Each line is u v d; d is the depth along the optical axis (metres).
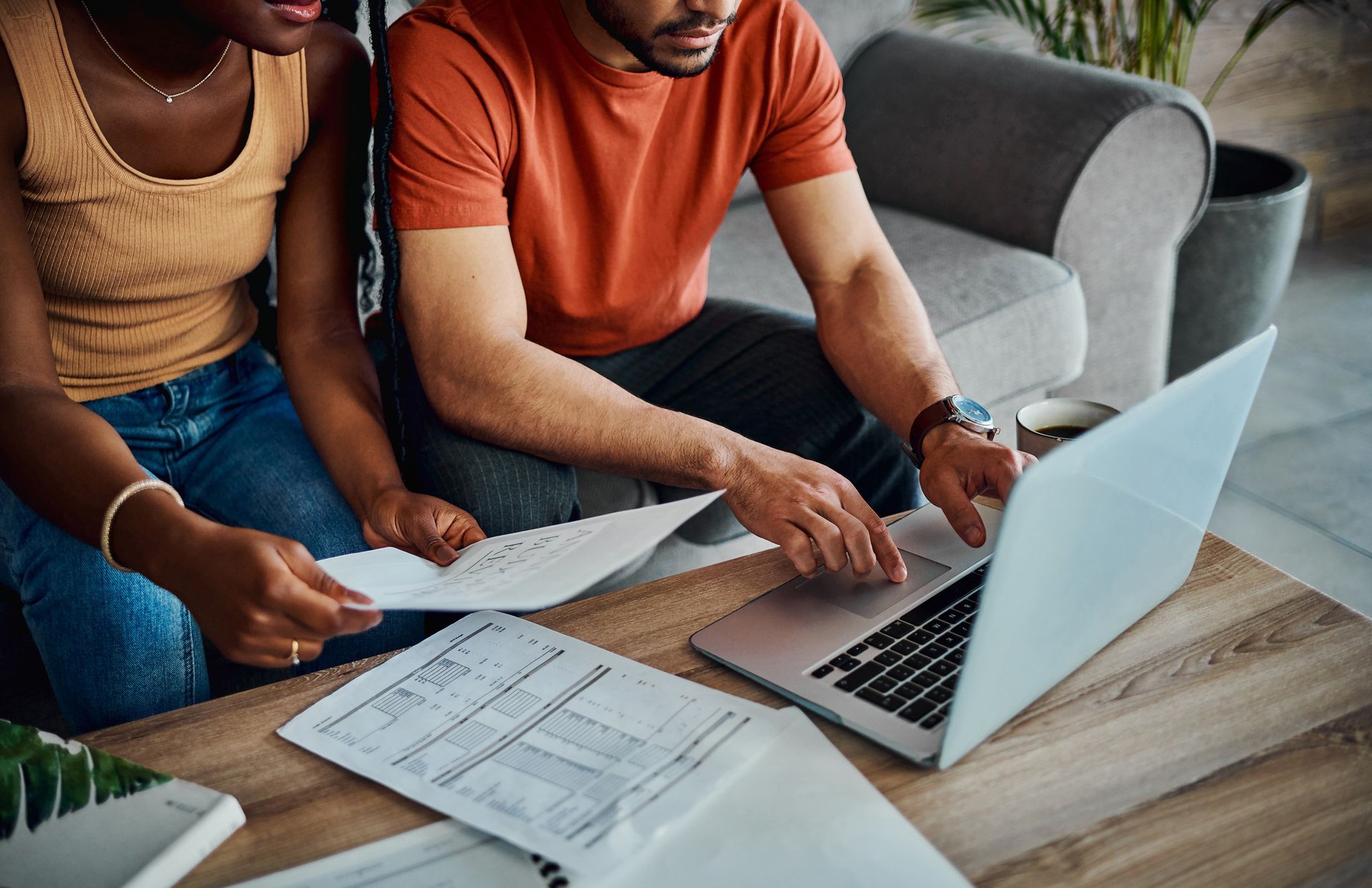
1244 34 2.78
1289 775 0.65
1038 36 2.42
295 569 0.73
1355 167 3.04
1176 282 2.02
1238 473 1.95
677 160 1.24
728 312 1.39
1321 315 2.54
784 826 0.61
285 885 0.59
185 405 1.15
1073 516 0.63
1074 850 0.60
